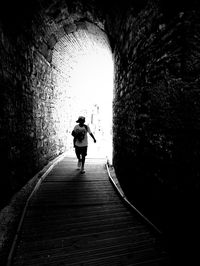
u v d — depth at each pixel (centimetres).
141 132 343
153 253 254
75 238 289
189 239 209
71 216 358
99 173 643
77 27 681
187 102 215
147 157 317
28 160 512
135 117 376
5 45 366
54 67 807
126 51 448
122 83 500
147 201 319
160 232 272
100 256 250
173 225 241
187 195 214
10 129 394
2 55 354
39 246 270
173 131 240
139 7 347
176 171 234
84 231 309
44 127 680
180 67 225
